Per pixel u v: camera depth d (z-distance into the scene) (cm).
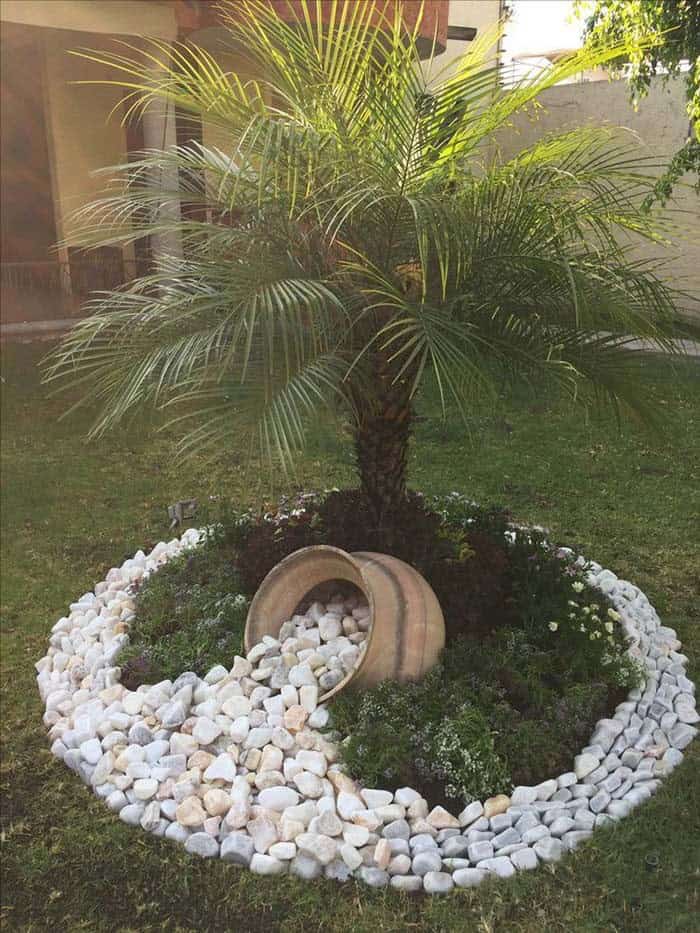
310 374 174
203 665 202
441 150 195
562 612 213
